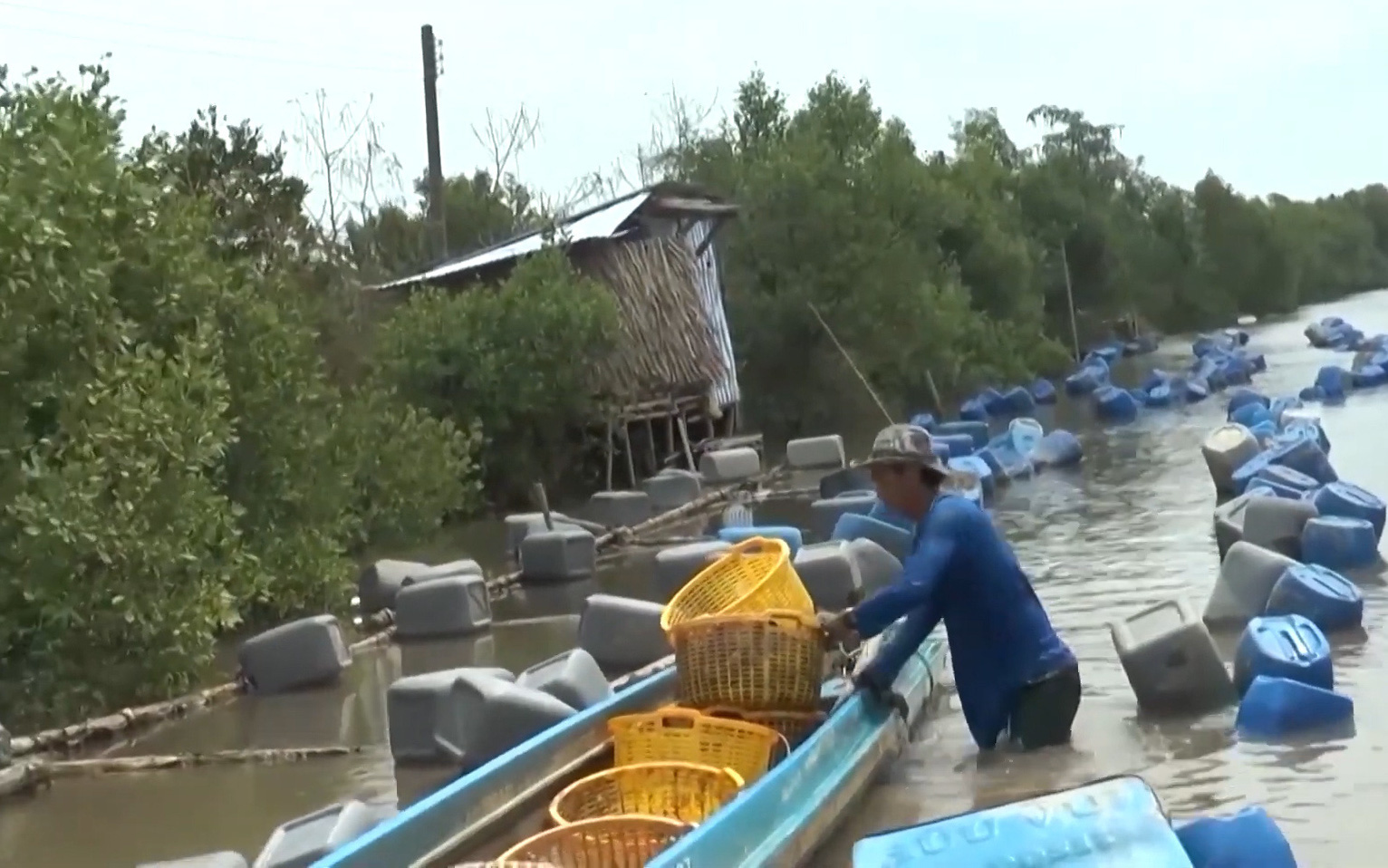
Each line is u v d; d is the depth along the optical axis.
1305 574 11.40
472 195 40.94
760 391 36.53
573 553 17.45
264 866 7.12
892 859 5.66
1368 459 20.94
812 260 36.38
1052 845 5.62
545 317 23.84
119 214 14.33
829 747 7.56
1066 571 14.88
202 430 13.07
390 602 16.05
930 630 8.47
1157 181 74.31
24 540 11.54
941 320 38.53
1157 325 70.88
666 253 27.92
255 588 14.11
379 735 10.95
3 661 11.83
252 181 24.77
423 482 20.03
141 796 9.72
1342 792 7.51
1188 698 9.12
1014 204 57.12
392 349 24.02
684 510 22.36
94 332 12.85
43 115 13.03
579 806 6.91
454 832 6.59
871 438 34.44
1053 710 8.46
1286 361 44.53
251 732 11.34
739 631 7.91
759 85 47.06
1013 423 24.67
